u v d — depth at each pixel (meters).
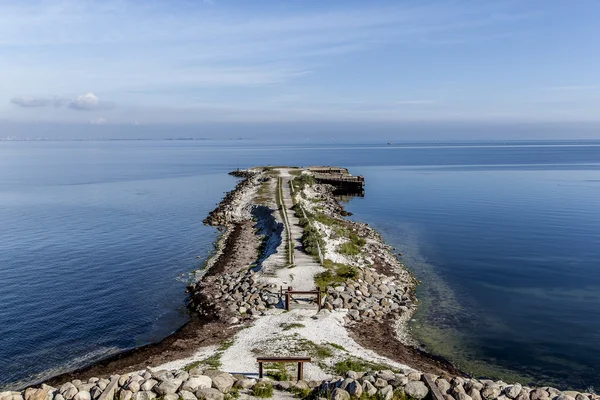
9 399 14.45
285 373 18.50
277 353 21.19
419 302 31.48
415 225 59.66
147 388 14.58
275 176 101.25
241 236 50.69
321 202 74.12
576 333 26.58
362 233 52.38
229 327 25.38
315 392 15.04
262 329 24.52
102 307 30.42
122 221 60.84
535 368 22.48
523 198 81.81
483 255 44.31
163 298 32.06
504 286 35.09
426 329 26.89
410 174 134.25
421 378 14.85
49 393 14.70
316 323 25.28
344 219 62.69
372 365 20.02
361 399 13.96
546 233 53.62
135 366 21.38
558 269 39.56
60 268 39.38
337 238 44.38
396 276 35.84
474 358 23.39
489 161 190.25
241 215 62.50
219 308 28.28
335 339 23.31
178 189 97.25
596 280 36.50
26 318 28.64
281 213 55.66
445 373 20.80
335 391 14.16
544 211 68.25
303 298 28.58
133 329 26.98
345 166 169.12
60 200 80.50
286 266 34.19
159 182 111.44
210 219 60.91
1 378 21.70
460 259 42.88
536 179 114.31
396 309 29.12
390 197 87.50
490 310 30.11
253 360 20.41
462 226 58.56
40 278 36.66
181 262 41.22
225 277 34.44
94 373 21.20
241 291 30.67
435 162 188.25
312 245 38.22
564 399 13.41
